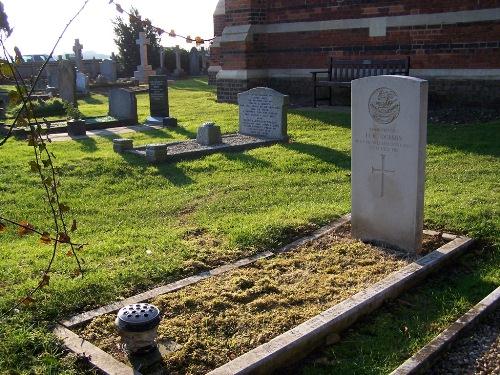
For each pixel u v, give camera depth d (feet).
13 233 21.59
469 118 44.98
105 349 13.12
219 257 18.38
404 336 14.16
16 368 12.11
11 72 9.43
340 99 56.59
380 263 18.01
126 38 126.62
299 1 58.18
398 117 18.31
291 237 20.43
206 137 37.06
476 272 17.70
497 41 45.75
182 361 12.75
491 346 13.78
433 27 49.11
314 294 15.80
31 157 34.53
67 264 17.61
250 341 13.51
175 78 116.98
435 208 22.41
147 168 31.91
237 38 60.54
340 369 12.83
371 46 53.62
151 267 17.28
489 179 27.25
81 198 26.55
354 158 19.74
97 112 60.95
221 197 26.20
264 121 39.91
